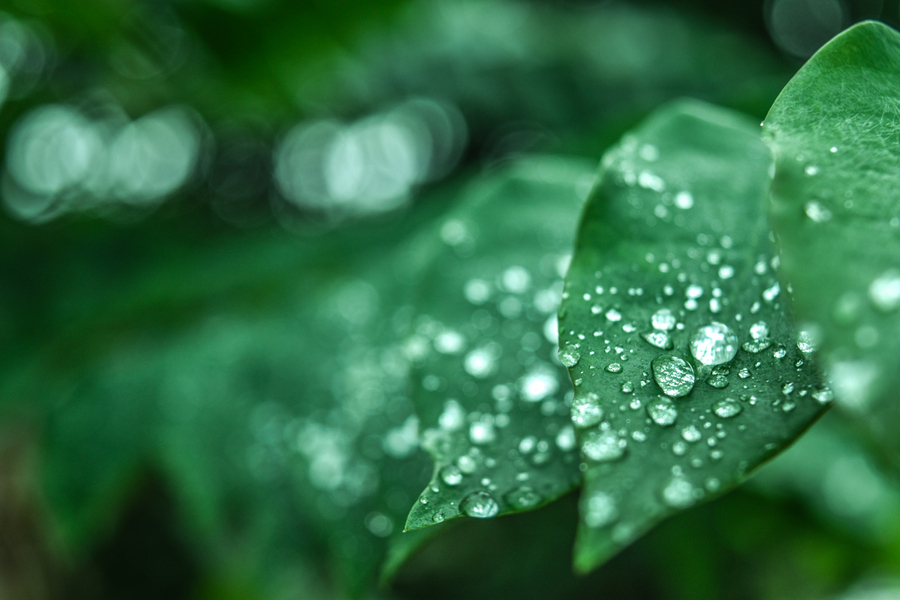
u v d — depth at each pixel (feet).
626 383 0.60
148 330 1.48
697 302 0.62
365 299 1.08
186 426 1.08
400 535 0.65
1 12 1.41
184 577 1.33
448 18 2.21
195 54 1.61
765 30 2.81
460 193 1.67
